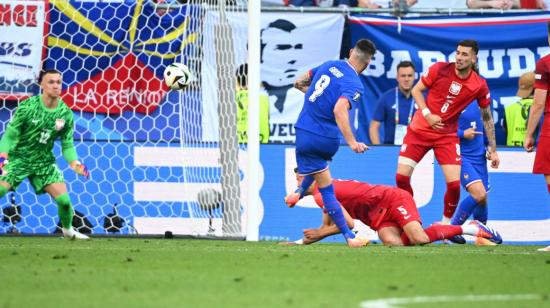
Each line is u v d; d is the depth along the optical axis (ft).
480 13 144.77
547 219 127.34
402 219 100.83
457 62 110.01
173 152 124.98
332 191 97.55
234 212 118.73
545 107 94.07
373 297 53.88
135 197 124.06
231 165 118.52
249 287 58.54
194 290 56.90
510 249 98.53
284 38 143.33
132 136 134.10
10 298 53.06
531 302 53.11
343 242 117.08
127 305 50.06
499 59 144.66
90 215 124.16
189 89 132.46
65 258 79.00
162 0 138.31
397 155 125.59
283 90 143.13
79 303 50.90
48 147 110.83
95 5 135.74
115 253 85.05
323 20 143.74
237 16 137.18
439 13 145.18
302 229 123.34
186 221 123.34
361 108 142.72
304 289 57.72
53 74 108.06
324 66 95.20
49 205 123.44
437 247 99.71
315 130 94.27
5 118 134.21
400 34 143.95
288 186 123.65
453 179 115.14
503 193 127.13
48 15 135.13
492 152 116.57
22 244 99.35
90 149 124.88
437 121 110.83
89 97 134.41
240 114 130.93
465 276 66.64
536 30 144.77
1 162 107.55
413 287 59.36
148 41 134.92
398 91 139.44
